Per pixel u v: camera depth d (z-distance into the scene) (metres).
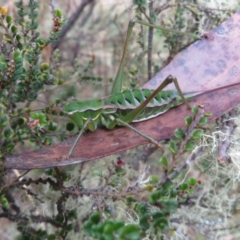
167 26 0.24
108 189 0.17
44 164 0.15
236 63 0.19
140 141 0.17
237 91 0.18
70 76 0.25
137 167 0.22
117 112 0.18
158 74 0.19
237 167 0.18
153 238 0.16
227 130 0.17
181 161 0.22
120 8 0.32
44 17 0.28
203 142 0.17
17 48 0.17
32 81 0.17
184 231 0.19
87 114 0.17
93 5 0.31
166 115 0.18
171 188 0.14
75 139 0.17
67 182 0.18
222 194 0.20
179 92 0.18
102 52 0.31
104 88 0.29
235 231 0.22
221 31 0.20
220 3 0.22
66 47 0.30
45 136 0.16
